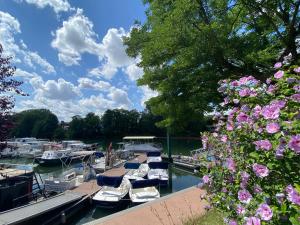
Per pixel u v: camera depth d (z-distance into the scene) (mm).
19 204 13141
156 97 10930
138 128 84250
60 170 29328
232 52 7703
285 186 2105
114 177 14453
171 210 7289
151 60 9445
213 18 8484
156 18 10953
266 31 8719
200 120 9672
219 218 5059
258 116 2516
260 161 2295
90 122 86875
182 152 41031
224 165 3213
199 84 8859
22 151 37312
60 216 11727
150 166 20203
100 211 13664
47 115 87688
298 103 2322
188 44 8141
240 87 3133
